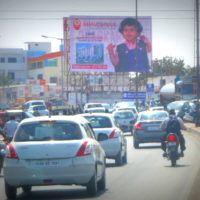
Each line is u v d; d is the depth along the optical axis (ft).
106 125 93.66
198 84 217.36
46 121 59.72
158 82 481.87
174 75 507.30
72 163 57.41
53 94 418.31
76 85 382.63
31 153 57.47
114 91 347.97
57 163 57.36
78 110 249.96
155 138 126.52
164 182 72.18
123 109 199.93
